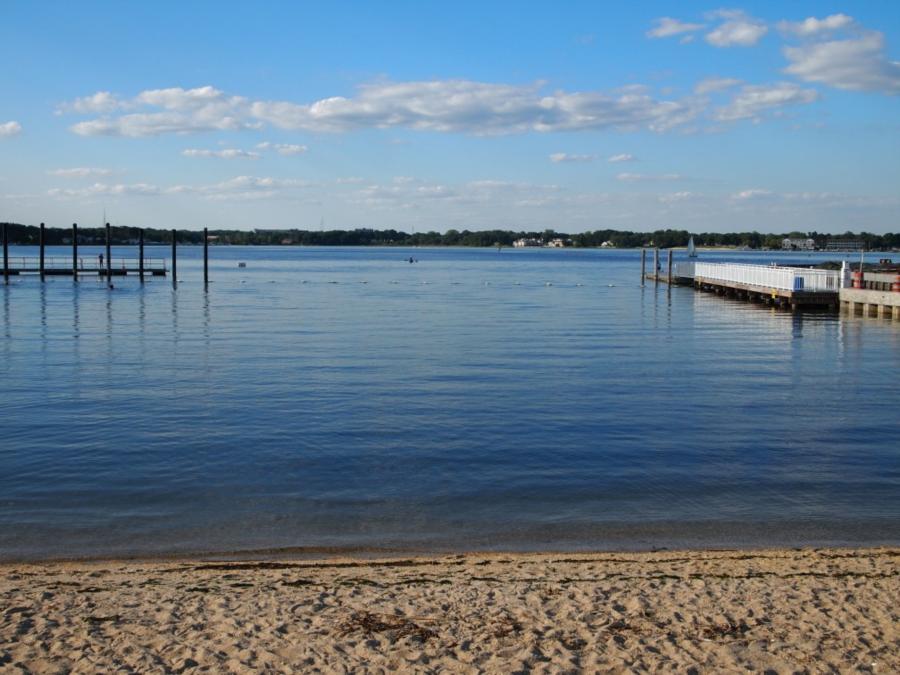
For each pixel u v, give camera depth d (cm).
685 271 7488
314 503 1305
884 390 2270
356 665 725
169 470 1474
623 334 3572
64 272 7469
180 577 960
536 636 784
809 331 3678
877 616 830
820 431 1798
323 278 8738
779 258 19200
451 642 770
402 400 2094
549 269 12144
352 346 3128
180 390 2209
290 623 810
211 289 6562
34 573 980
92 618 820
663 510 1278
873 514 1261
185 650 750
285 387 2259
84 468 1482
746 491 1377
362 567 1006
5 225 6462
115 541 1128
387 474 1464
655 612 841
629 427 1823
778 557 1046
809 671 717
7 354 2856
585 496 1348
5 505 1281
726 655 746
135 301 5203
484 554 1076
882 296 4225
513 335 3525
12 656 733
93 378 2384
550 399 2122
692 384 2350
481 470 1493
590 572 978
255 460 1541
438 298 5831
